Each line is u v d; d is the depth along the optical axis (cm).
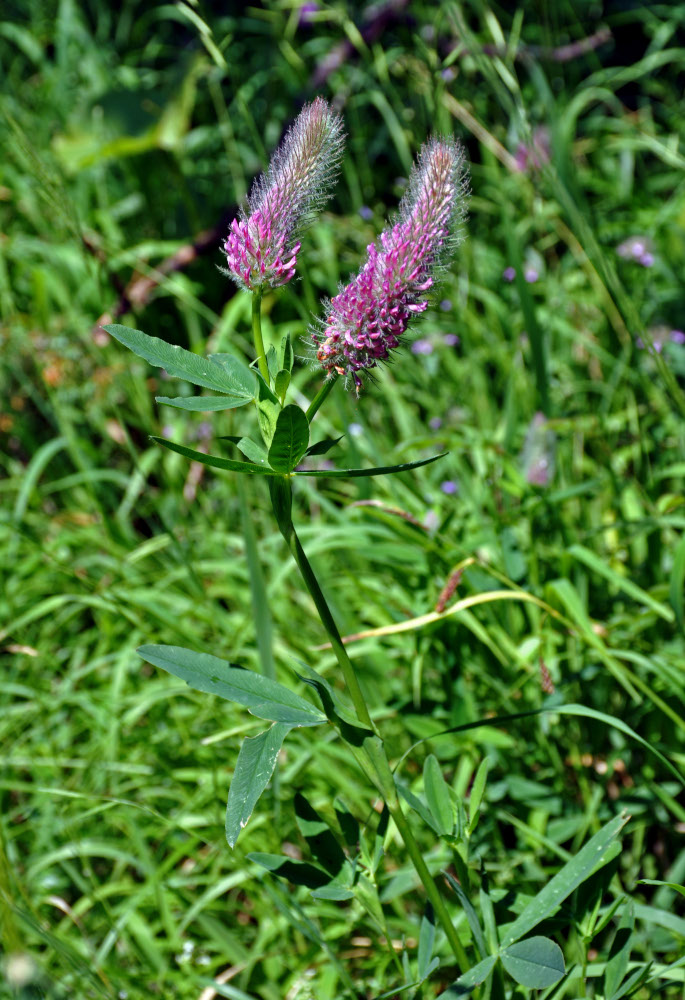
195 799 75
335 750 74
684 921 64
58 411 99
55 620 92
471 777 75
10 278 131
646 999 66
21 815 80
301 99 134
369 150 142
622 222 124
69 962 63
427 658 79
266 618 73
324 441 55
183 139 136
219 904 73
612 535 86
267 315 118
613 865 60
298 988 68
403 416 98
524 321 81
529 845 72
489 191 126
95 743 80
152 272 113
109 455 116
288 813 75
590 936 60
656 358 72
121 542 99
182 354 55
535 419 83
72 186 140
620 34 166
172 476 101
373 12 123
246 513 73
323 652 80
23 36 157
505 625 79
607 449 83
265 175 55
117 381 101
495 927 59
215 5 161
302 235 55
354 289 53
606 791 75
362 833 59
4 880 58
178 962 70
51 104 153
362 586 79
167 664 56
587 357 107
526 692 76
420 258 52
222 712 78
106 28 170
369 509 76
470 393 106
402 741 78
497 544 79
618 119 146
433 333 105
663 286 118
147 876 73
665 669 71
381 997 57
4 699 87
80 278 121
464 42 77
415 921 71
